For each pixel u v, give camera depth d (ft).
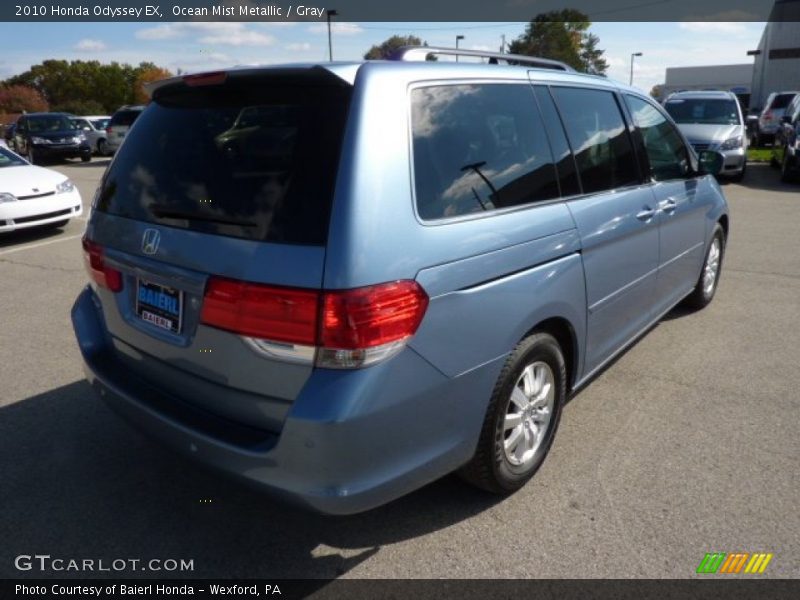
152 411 8.45
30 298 20.10
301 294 6.98
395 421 7.47
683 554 8.64
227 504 9.89
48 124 71.51
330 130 7.42
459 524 9.32
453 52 9.88
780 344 15.72
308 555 8.79
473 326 8.18
